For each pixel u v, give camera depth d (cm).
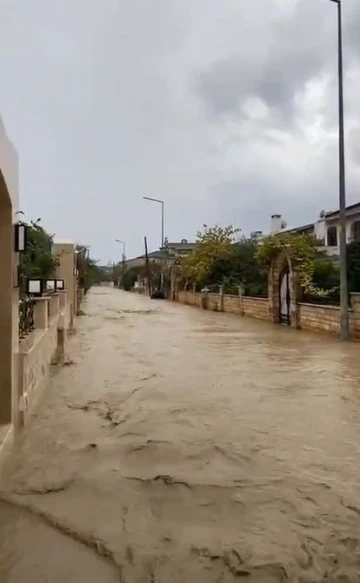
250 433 583
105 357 1136
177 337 1574
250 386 836
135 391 790
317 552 337
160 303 3978
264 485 440
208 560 328
